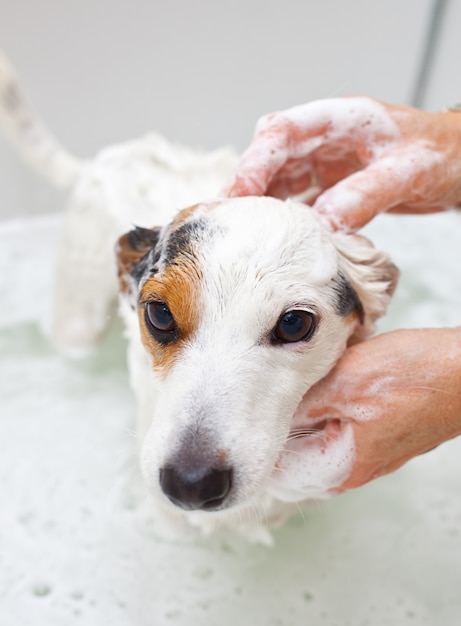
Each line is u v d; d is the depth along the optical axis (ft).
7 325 2.41
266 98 2.85
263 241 1.03
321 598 1.64
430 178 1.20
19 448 1.98
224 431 0.98
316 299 1.04
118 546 1.74
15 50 2.55
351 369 1.08
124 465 1.89
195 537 1.72
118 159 1.95
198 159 1.92
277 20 2.68
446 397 1.07
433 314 2.43
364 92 2.82
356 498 1.84
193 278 1.02
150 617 1.60
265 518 1.42
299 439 1.12
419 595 1.64
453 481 1.89
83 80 2.69
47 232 2.82
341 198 1.15
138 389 1.43
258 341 1.03
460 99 2.77
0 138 2.59
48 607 1.61
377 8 2.64
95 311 2.09
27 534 1.76
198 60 2.75
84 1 2.52
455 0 2.60
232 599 1.64
